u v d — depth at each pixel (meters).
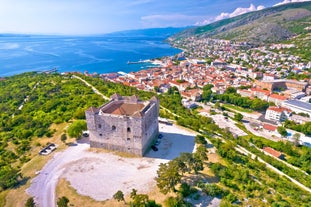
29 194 90.38
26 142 135.88
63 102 196.00
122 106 129.00
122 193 82.00
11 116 186.38
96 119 117.50
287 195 93.56
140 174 101.12
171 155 117.12
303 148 151.88
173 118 171.88
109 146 120.75
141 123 109.31
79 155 116.94
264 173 111.81
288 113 199.12
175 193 87.06
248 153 134.25
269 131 178.38
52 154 118.56
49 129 150.75
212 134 156.25
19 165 113.06
